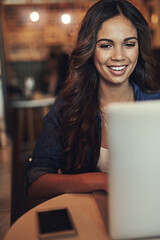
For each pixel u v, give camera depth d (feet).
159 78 5.33
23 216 3.38
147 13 19.36
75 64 4.94
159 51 6.56
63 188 4.04
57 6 21.75
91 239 2.89
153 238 2.69
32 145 13.52
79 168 5.15
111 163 2.52
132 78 5.29
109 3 4.58
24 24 23.40
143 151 2.45
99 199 3.62
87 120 5.02
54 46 23.94
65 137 5.14
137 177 2.52
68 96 5.13
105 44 4.64
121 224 2.66
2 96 12.67
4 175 8.70
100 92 5.14
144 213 2.63
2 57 12.53
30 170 4.60
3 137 12.53
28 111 16.87
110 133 2.44
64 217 3.20
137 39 4.81
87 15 4.69
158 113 2.35
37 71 25.14
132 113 2.35
